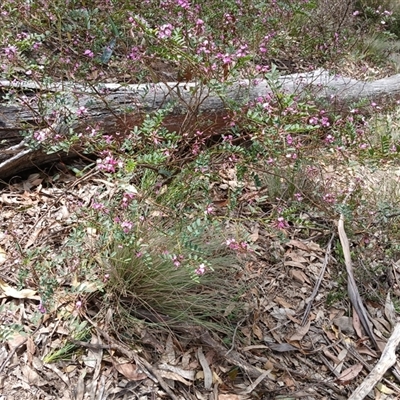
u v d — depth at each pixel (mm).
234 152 2523
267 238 2701
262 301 2434
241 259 2520
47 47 3223
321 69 3869
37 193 2656
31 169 2783
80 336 2035
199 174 2375
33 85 2672
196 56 2160
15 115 2611
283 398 2076
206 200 2336
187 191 2467
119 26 3371
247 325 2307
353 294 2492
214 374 2092
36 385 1895
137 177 2678
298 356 2268
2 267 2250
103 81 3051
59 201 2617
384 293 2656
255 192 2900
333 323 2441
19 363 1937
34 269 2125
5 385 1870
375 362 2326
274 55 4125
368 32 5195
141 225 2182
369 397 2199
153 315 2182
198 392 2025
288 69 4125
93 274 2199
